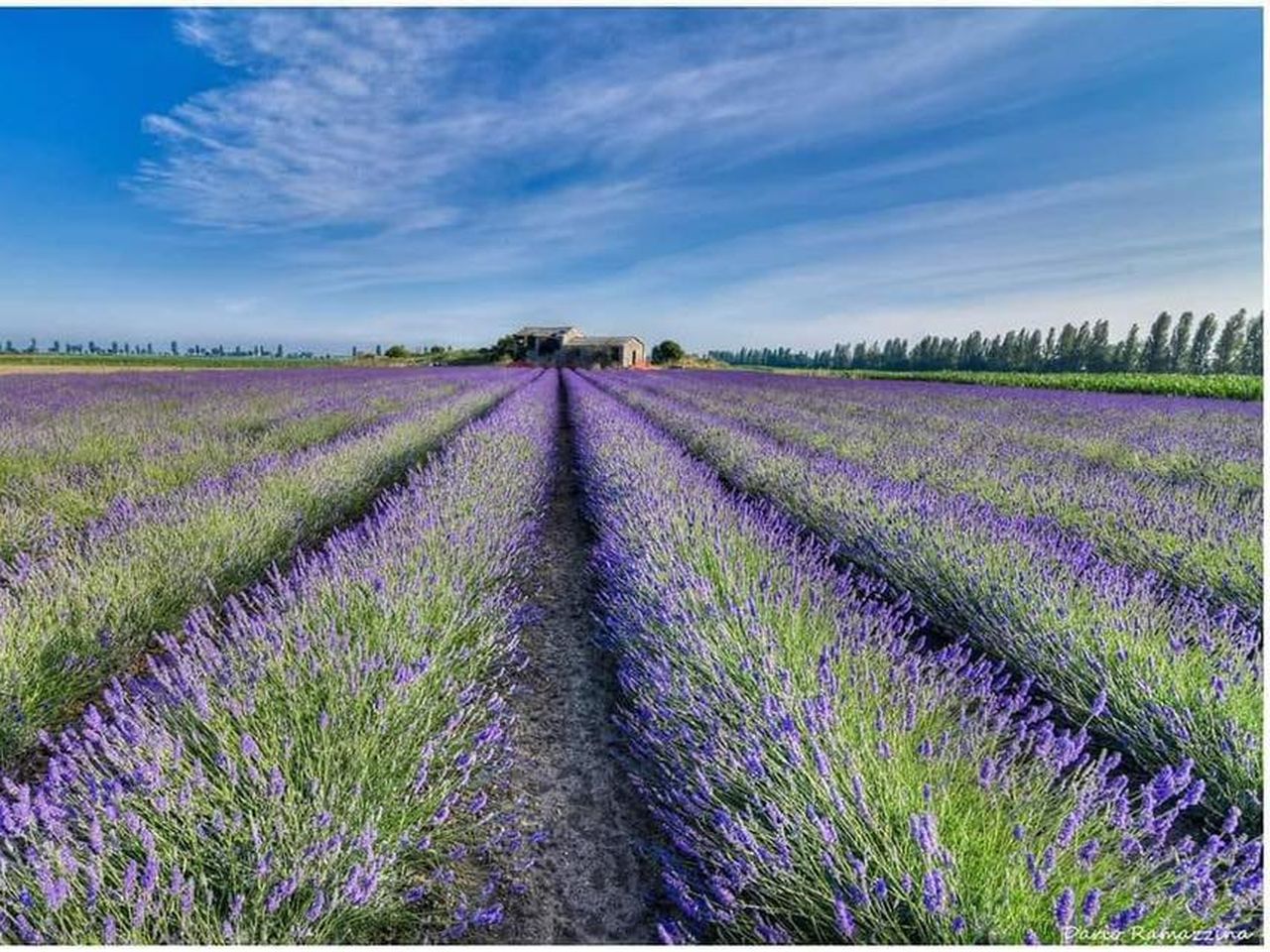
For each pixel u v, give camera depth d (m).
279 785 1.73
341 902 1.61
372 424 10.54
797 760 1.83
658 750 2.34
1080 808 1.60
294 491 5.23
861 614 3.30
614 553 4.14
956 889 1.48
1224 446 8.55
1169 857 1.62
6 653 2.49
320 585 3.06
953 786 1.85
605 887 1.91
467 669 2.76
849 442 8.70
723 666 2.42
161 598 3.39
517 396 17.41
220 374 27.38
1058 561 3.83
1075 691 2.72
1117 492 5.76
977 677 2.70
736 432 9.26
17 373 26.95
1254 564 3.67
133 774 1.76
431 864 1.96
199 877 1.59
